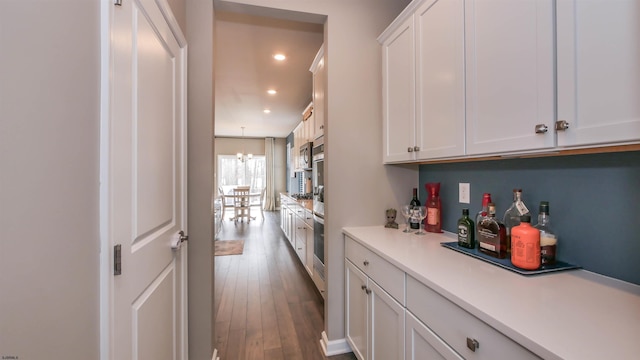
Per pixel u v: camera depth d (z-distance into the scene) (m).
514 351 0.65
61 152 0.59
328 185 1.87
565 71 0.78
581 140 0.75
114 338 0.77
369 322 1.46
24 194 0.49
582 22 0.74
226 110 5.37
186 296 1.57
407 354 1.10
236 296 2.74
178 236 1.39
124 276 0.84
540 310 0.73
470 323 0.78
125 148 0.84
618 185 0.91
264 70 3.37
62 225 0.59
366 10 1.93
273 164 9.23
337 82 1.88
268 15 1.85
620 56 0.66
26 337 0.50
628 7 0.65
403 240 1.54
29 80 0.50
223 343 1.97
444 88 1.28
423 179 1.97
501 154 1.03
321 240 2.44
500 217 1.36
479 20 1.09
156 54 1.12
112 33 0.76
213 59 1.69
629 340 0.60
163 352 1.22
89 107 0.69
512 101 0.95
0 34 0.44
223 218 7.29
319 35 2.56
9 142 0.46
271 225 6.70
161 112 1.19
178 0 1.48
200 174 1.64
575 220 1.04
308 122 3.82
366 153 1.92
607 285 0.90
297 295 2.77
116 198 0.78
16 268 0.48
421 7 1.45
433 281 0.94
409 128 1.56
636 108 0.63
